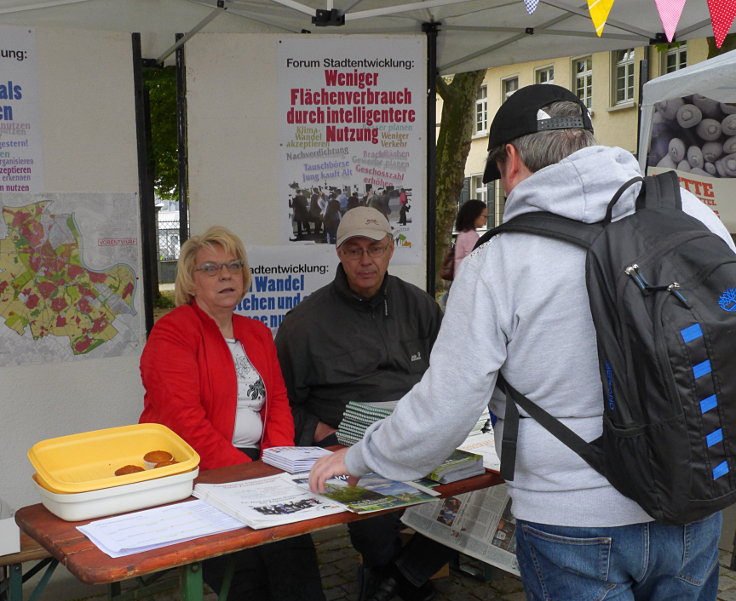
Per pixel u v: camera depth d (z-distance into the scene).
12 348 3.65
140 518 1.81
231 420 2.86
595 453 1.48
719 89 4.24
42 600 3.34
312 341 3.33
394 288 3.48
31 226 3.65
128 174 3.84
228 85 3.98
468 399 1.53
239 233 4.06
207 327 2.88
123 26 3.75
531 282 1.50
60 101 3.67
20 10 3.50
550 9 3.91
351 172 4.15
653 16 3.93
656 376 1.34
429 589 3.30
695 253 1.40
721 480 1.35
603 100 20.11
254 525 1.73
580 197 1.53
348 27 4.11
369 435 1.75
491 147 1.70
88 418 3.82
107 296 3.83
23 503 3.70
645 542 1.51
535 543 1.58
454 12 3.99
